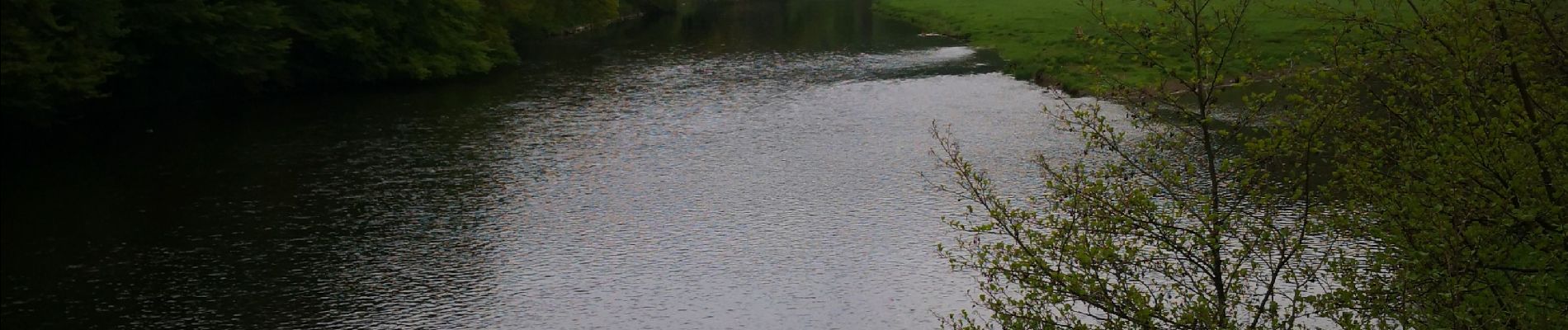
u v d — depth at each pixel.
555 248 24.98
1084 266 11.22
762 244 24.83
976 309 20.50
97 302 22.25
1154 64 11.44
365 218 27.69
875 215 26.81
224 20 43.62
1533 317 10.67
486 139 37.31
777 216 27.02
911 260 23.39
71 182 32.06
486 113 42.47
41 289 23.05
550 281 22.81
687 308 21.23
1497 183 11.28
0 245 26.02
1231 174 11.82
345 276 23.33
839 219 26.56
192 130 39.75
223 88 47.53
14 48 33.94
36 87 34.06
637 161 33.62
